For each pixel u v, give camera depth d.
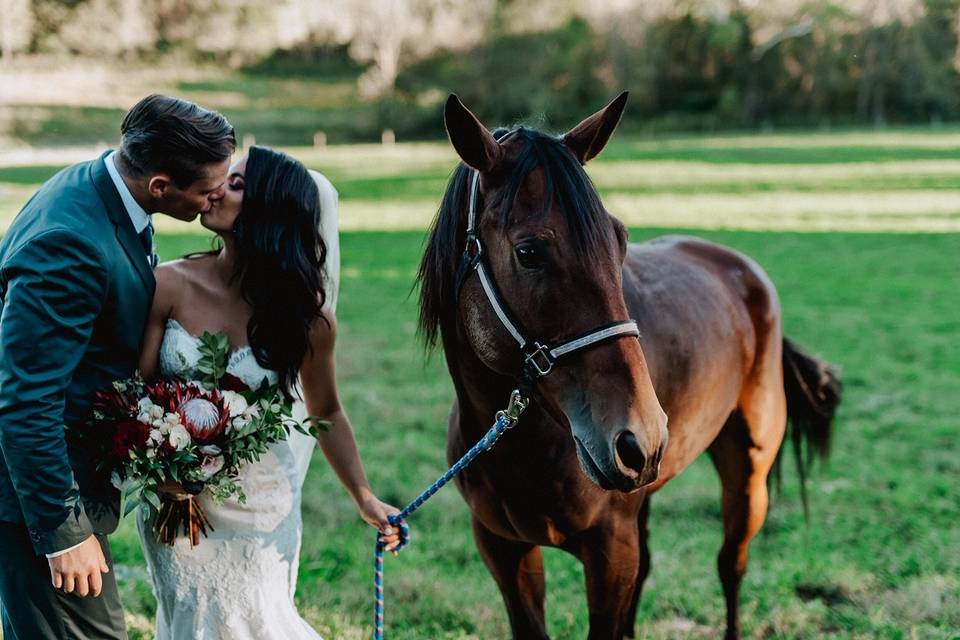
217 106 59.72
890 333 9.34
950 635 3.59
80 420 2.21
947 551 4.41
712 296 3.43
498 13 59.84
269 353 2.38
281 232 2.34
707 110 60.56
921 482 5.39
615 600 2.77
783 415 3.77
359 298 11.21
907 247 14.70
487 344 2.30
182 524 2.36
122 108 54.22
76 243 2.07
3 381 2.02
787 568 4.26
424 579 4.10
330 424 2.49
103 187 2.18
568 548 2.81
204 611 2.40
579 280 2.11
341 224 18.05
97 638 2.27
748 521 3.67
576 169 2.19
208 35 71.62
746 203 20.48
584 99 59.91
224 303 2.39
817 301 10.91
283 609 2.49
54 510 2.04
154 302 2.35
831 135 47.78
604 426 2.06
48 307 2.02
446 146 46.59
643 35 59.12
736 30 57.75
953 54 58.84
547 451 2.53
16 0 63.62
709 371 3.20
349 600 3.89
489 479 2.64
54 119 48.84
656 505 5.13
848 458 5.84
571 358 2.13
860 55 58.69
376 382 7.57
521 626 2.85
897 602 3.87
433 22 59.84
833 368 3.96
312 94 65.69
